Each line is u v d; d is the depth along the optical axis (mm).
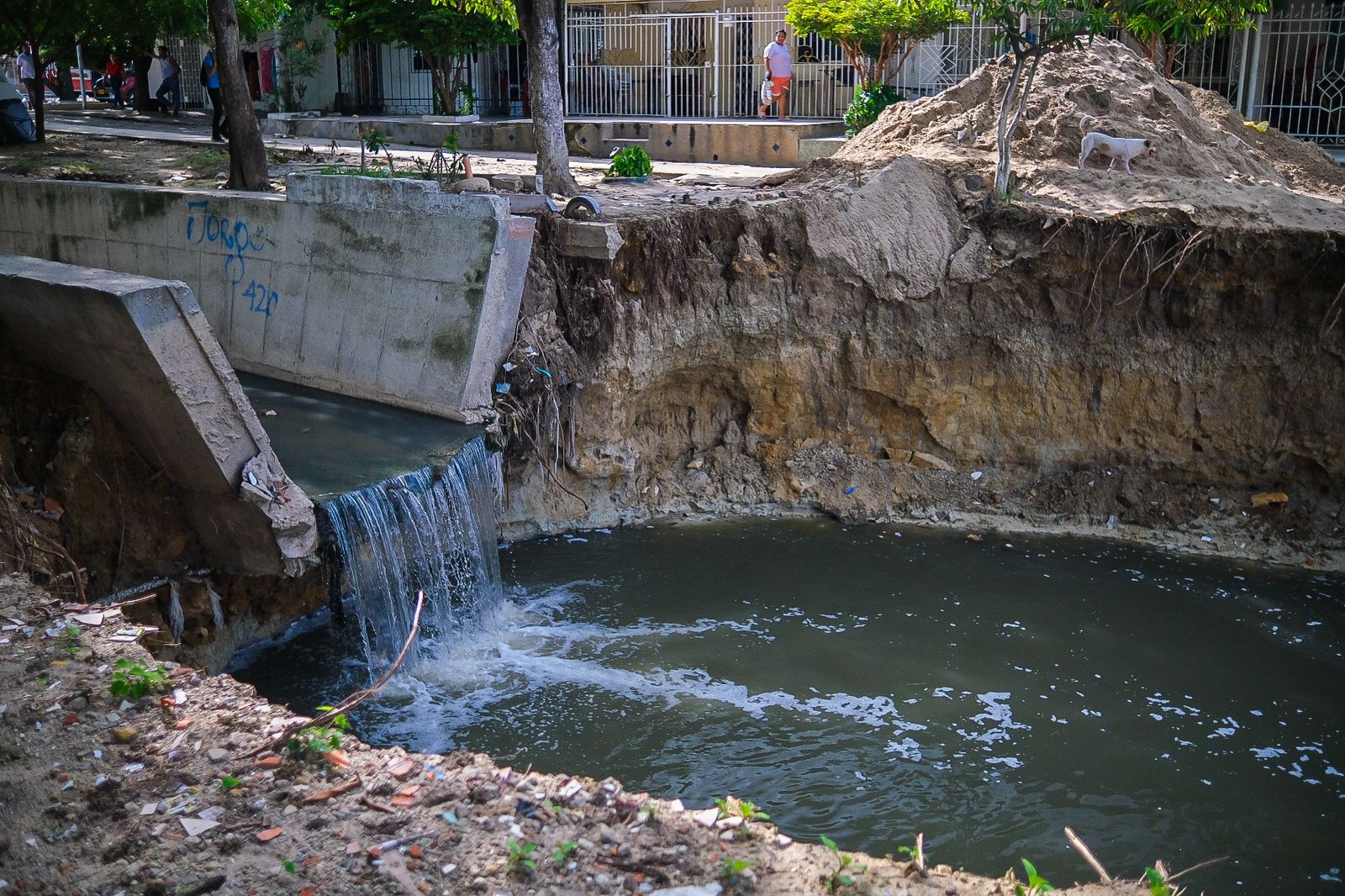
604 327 13117
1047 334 13812
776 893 5246
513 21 20891
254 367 13477
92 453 9867
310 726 6195
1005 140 14016
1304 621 11602
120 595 9742
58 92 38344
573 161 21000
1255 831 8500
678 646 10906
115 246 14555
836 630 11281
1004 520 13805
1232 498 13641
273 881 5168
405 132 23859
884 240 13898
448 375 11891
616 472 13570
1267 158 16109
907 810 8664
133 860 5277
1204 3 15367
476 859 5359
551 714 9758
